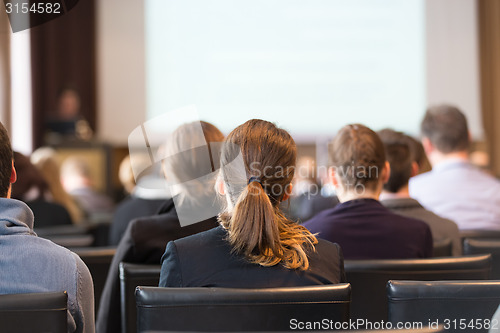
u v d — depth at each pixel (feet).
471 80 37.27
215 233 6.34
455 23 37.14
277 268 6.09
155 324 5.46
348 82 36.60
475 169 13.21
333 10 36.50
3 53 31.63
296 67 36.45
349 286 5.62
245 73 36.37
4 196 6.32
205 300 5.46
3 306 5.18
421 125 13.48
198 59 36.24
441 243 9.27
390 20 36.73
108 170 30.60
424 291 5.77
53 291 5.49
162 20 36.22
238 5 36.29
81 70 35.65
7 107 32.12
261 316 5.49
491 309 5.77
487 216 12.76
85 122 33.17
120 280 8.25
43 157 17.24
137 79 36.19
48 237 11.15
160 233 8.46
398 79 36.83
